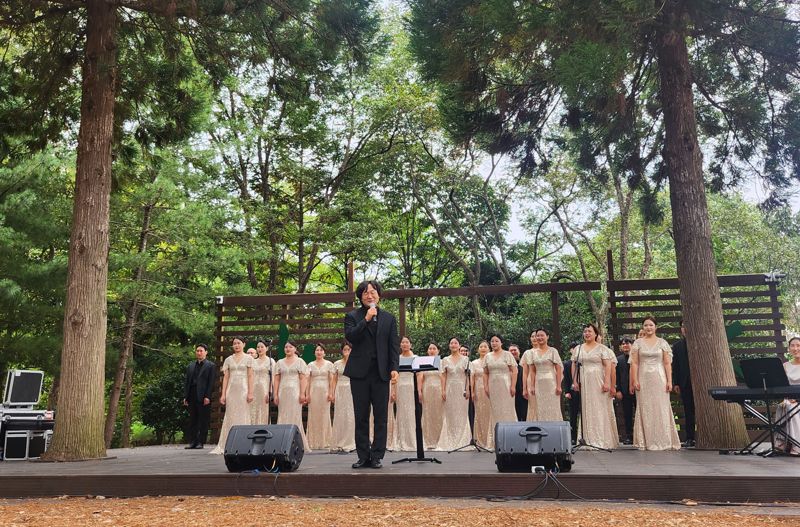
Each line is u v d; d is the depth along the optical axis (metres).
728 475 4.74
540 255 25.94
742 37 8.92
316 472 5.39
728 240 23.22
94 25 9.34
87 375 8.68
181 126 11.31
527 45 8.73
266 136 21.20
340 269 26.94
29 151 11.68
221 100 21.84
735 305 11.02
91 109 9.24
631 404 10.16
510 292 11.73
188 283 18.55
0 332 13.20
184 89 11.30
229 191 22.64
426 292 11.94
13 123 10.52
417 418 6.62
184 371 17.70
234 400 8.81
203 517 4.23
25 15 9.46
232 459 5.58
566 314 17.98
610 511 4.27
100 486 5.55
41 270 11.84
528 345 18.00
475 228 24.39
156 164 12.25
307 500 4.97
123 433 17.75
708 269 8.33
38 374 9.92
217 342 12.98
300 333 12.72
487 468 5.74
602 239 24.38
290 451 5.54
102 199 9.12
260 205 21.11
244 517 4.19
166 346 17.58
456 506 4.54
